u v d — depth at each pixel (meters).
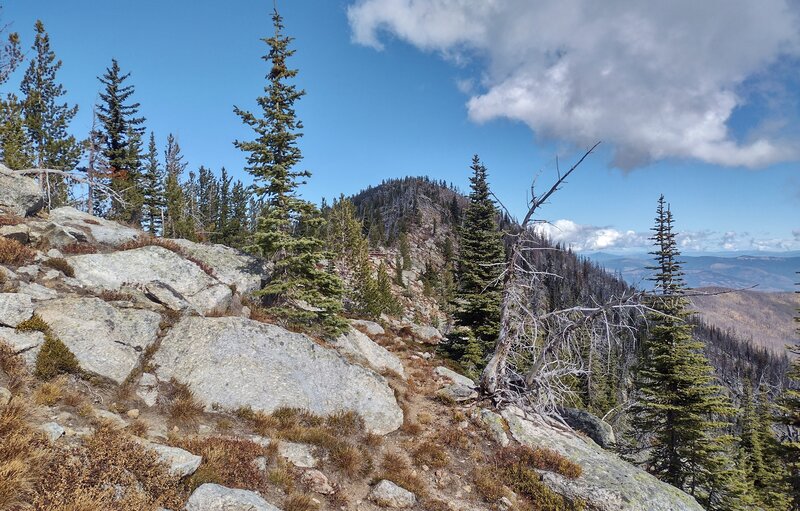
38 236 14.45
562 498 11.84
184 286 15.20
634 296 13.74
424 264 105.25
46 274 12.41
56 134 35.62
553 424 16.20
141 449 7.69
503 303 16.52
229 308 16.16
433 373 22.02
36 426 7.40
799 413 21.25
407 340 29.92
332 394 13.64
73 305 11.09
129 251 15.48
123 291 13.41
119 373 10.33
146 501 6.88
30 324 9.70
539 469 12.91
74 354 9.84
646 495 11.93
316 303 17.66
